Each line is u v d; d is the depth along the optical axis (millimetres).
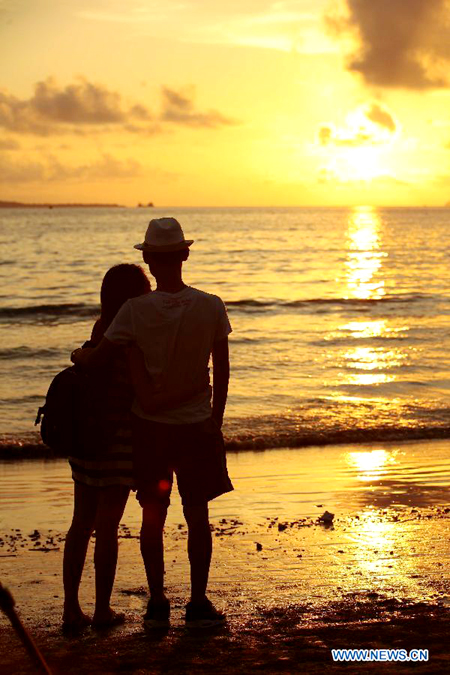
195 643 3453
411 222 166375
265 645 3396
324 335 20781
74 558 3730
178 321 3514
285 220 177250
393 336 20438
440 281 38594
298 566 4730
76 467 3699
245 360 16656
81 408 3570
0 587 2520
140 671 3127
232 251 63281
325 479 7488
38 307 26344
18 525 5980
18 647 3447
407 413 11141
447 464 8195
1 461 8570
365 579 4449
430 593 4164
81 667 3186
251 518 6051
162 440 3541
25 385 14055
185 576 4598
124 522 5941
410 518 5996
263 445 9203
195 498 3658
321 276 41344
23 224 132875
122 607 4047
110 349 3510
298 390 13211
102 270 43094
